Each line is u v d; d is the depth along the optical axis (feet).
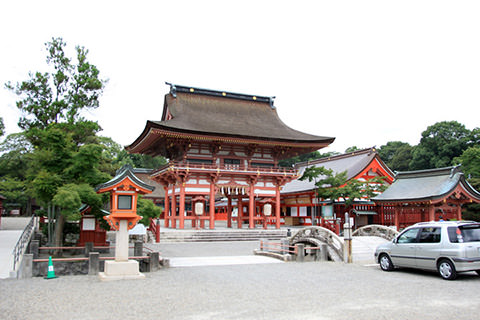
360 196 144.46
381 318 32.40
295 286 47.67
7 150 189.06
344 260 72.43
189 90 170.81
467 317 32.76
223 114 166.71
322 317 32.73
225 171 145.69
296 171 159.02
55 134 73.31
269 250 93.97
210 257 83.30
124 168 55.77
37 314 33.94
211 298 40.50
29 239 86.89
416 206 119.34
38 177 69.51
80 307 36.47
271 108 183.11
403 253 58.39
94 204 68.74
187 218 141.28
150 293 43.19
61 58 123.44
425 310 35.19
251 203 152.56
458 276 55.52
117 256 54.90
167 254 89.56
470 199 115.44
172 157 156.97
